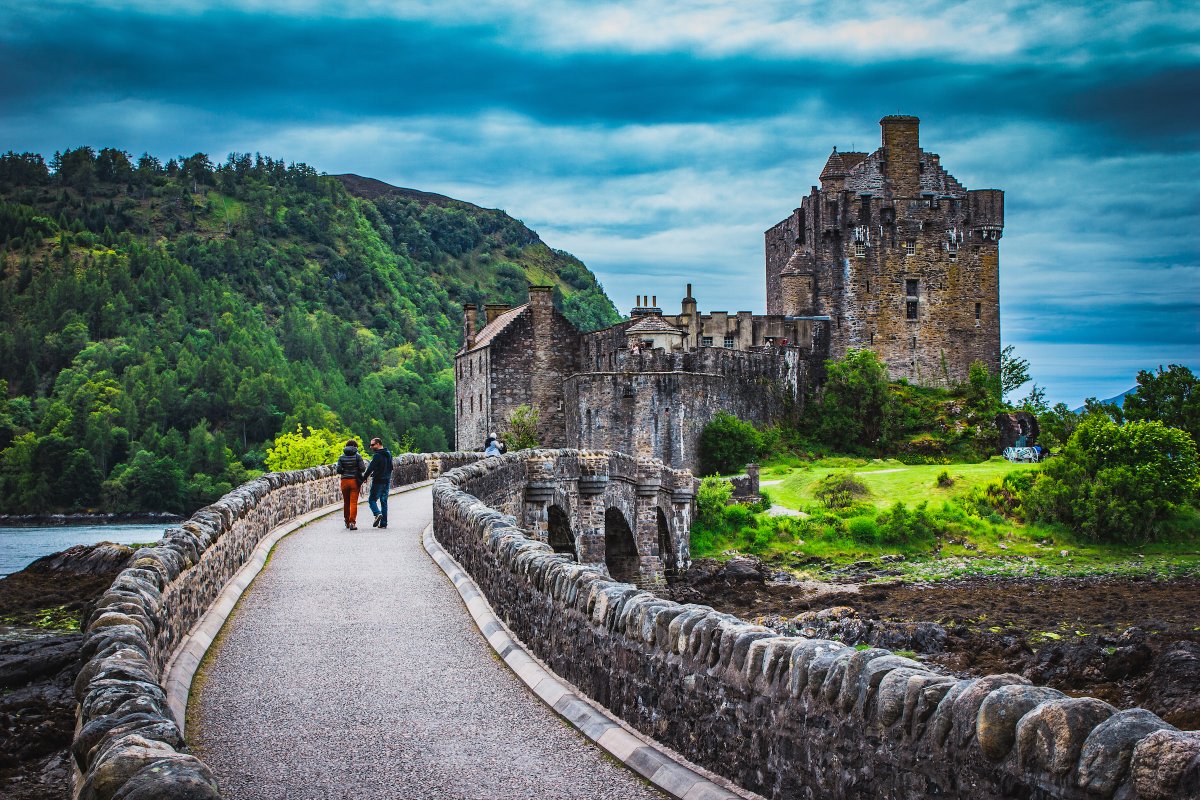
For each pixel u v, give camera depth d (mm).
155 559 16344
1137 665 35719
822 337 118625
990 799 8055
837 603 55875
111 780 8016
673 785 11461
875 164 120438
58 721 14508
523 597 17641
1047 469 79938
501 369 103375
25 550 90438
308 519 36031
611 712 13812
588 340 105125
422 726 13789
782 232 130750
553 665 15922
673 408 94000
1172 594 58375
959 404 110688
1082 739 7461
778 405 108500
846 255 119125
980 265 120250
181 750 9000
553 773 12133
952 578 65375
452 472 32312
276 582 23859
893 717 9000
